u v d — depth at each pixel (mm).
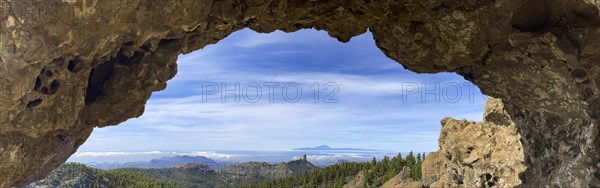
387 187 59406
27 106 9398
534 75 12609
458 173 25531
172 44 13195
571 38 10750
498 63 13141
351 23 15008
